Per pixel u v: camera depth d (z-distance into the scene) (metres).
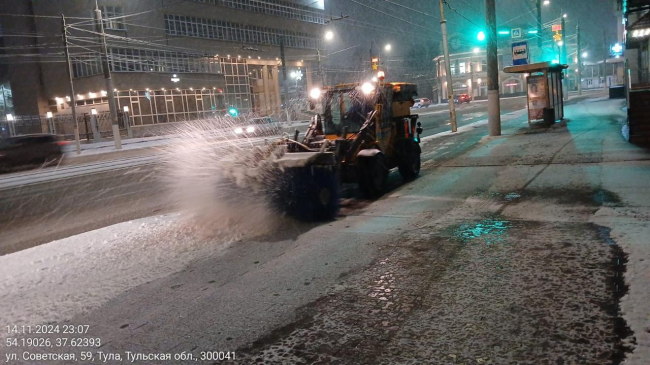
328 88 9.59
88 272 5.71
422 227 6.51
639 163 9.44
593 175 8.81
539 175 9.37
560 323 3.61
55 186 14.79
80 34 45.44
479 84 74.75
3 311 4.73
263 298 4.57
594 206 6.77
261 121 42.38
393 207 7.96
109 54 45.22
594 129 15.92
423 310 4.04
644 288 4.00
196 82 53.53
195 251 6.23
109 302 4.77
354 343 3.62
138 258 6.10
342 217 7.55
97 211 10.22
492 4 16.78
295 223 7.34
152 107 48.78
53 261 6.24
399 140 10.34
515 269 4.72
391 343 3.57
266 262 5.59
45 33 49.12
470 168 11.14
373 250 5.70
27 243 7.97
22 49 50.84
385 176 9.40
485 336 3.53
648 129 11.73
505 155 12.39
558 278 4.40
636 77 23.47
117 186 13.79
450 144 16.61
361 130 8.92
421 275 4.80
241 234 6.90
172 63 51.22
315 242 6.23
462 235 5.98
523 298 4.07
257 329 3.97
